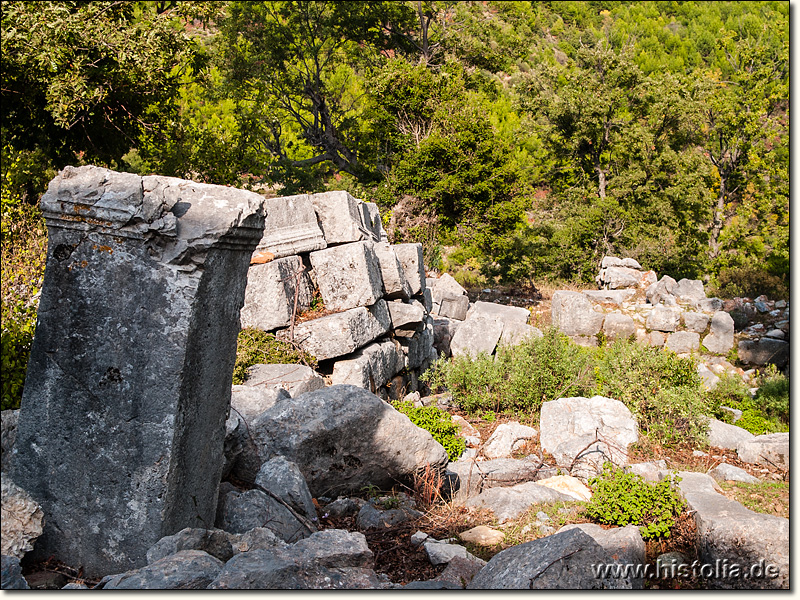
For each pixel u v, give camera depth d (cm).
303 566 328
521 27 3300
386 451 516
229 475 504
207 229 364
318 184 2666
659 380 885
